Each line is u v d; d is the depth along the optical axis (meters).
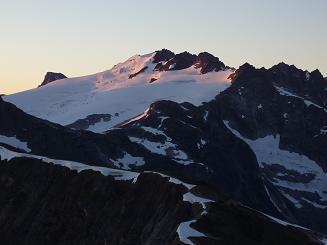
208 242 100.69
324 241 125.56
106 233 126.56
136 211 124.31
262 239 109.56
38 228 138.25
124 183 132.38
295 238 115.31
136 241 118.56
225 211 112.38
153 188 125.56
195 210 111.88
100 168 141.00
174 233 105.12
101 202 132.38
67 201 138.00
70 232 133.38
